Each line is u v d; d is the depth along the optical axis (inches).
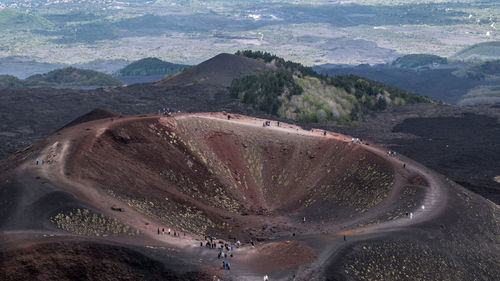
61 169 3604.8
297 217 4242.1
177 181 4296.3
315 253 3090.6
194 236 3395.7
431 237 3459.6
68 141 4072.3
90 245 2657.5
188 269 2760.8
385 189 4320.9
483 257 3486.7
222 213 4128.9
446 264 3270.2
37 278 2418.8
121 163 4060.0
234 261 2994.6
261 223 4079.7
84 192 3363.7
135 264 2679.6
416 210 3828.7
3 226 2802.7
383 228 3533.5
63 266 2506.2
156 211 3582.7
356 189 4471.0
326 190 4589.1
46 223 2871.6
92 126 4478.3
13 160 3949.3
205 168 4650.6
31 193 3184.1
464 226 3727.9
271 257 3090.6
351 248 3157.0
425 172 4643.2
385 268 3051.2
